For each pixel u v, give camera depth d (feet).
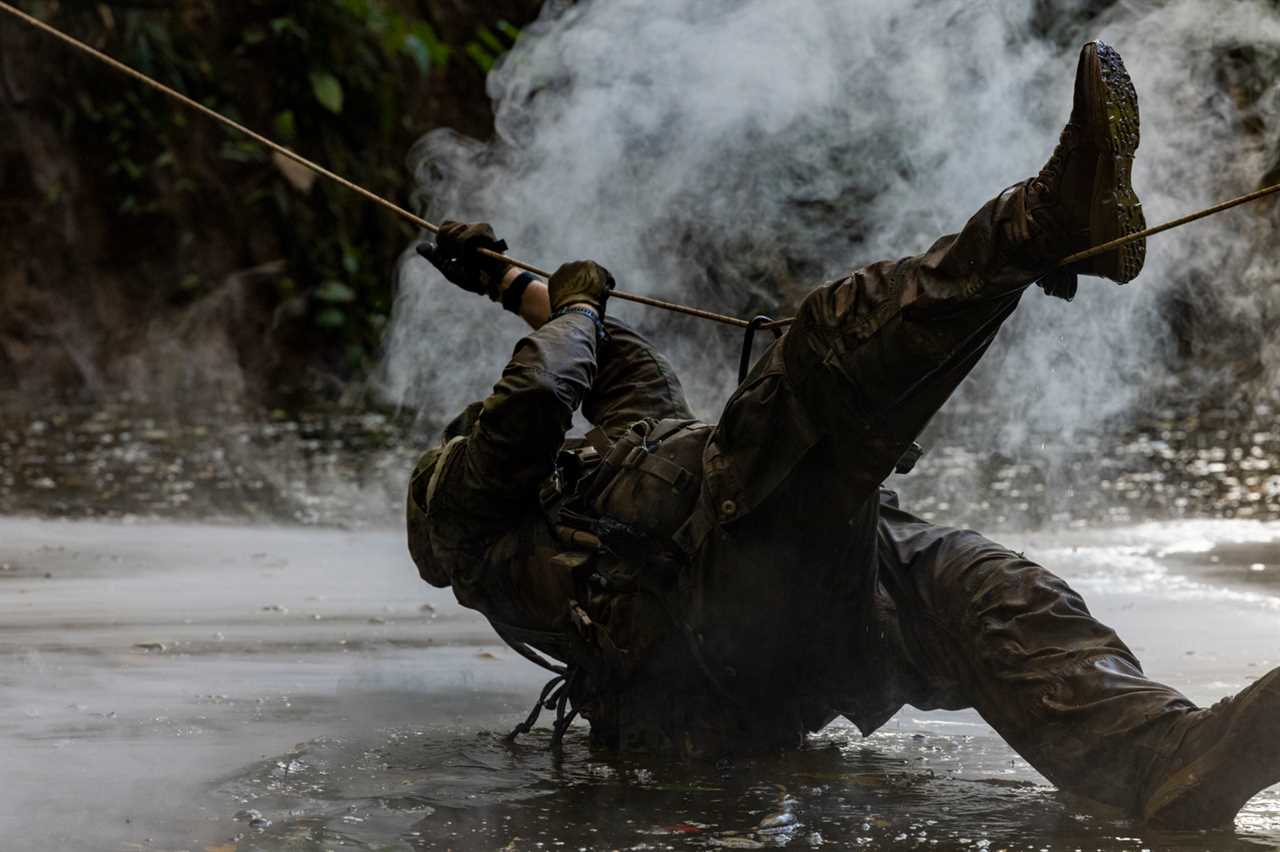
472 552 23.39
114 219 108.47
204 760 21.97
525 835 18.20
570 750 23.18
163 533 53.67
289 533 54.39
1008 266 18.69
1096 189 17.79
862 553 21.58
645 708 22.98
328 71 116.57
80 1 110.32
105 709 25.52
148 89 110.83
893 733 24.68
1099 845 17.92
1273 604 36.94
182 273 109.40
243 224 112.47
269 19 116.78
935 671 22.00
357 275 114.62
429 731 24.43
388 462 74.74
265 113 116.06
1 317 103.19
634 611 22.15
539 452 22.16
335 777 21.11
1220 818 18.42
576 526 22.66
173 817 18.83
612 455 22.63
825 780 21.30
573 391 22.12
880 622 22.13
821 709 23.00
